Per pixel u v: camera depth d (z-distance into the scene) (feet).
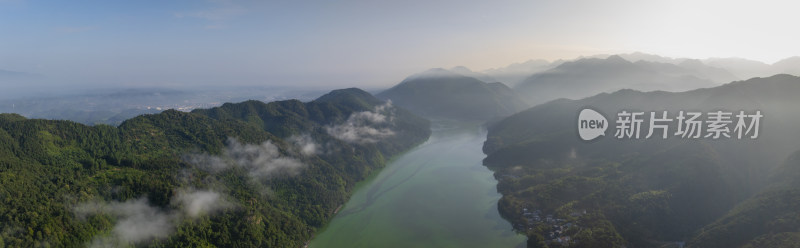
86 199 360.28
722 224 451.94
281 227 470.80
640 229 473.26
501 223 545.85
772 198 458.91
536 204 564.30
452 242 492.13
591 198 539.70
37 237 303.48
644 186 561.02
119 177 410.11
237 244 407.03
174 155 507.71
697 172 548.72
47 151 422.00
